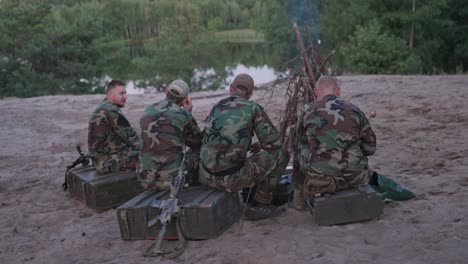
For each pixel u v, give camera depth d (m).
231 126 4.36
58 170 7.20
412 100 10.29
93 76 32.97
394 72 31.50
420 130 7.80
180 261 4.00
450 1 35.78
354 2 35.44
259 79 32.16
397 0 35.34
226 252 4.06
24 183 6.61
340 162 4.28
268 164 4.50
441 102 9.77
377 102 10.54
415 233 4.09
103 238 4.60
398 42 32.00
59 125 10.86
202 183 4.55
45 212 5.45
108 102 5.35
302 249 3.99
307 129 4.45
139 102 13.23
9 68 30.62
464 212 4.43
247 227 4.54
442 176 5.48
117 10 68.25
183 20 49.78
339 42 35.53
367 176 4.43
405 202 4.79
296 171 4.75
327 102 4.44
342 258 3.79
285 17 38.81
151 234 4.36
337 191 4.42
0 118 11.88
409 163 6.13
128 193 5.34
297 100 5.24
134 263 4.03
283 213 4.80
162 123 4.52
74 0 83.19
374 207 4.32
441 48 37.16
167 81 42.59
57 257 4.31
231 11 94.25
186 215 4.23
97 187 5.17
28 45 31.25
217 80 43.59
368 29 33.22
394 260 3.71
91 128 5.29
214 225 4.26
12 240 4.75
